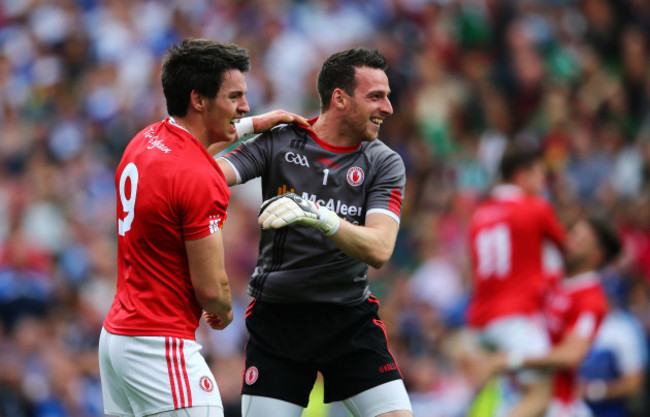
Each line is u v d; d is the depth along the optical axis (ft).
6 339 114.83
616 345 98.22
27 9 190.39
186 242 49.19
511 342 89.10
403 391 55.42
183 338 49.85
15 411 108.78
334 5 170.71
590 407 98.37
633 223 120.67
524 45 153.07
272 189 54.85
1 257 126.82
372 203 54.19
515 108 149.18
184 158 49.47
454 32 161.48
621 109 144.25
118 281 51.83
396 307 119.14
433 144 145.89
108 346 50.52
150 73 167.63
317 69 158.81
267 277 55.06
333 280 54.54
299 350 55.21
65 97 174.09
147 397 49.39
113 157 160.56
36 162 156.87
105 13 184.85
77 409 112.16
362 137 54.24
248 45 162.40
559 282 91.20
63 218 148.46
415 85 153.17
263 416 55.11
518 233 89.45
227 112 50.70
